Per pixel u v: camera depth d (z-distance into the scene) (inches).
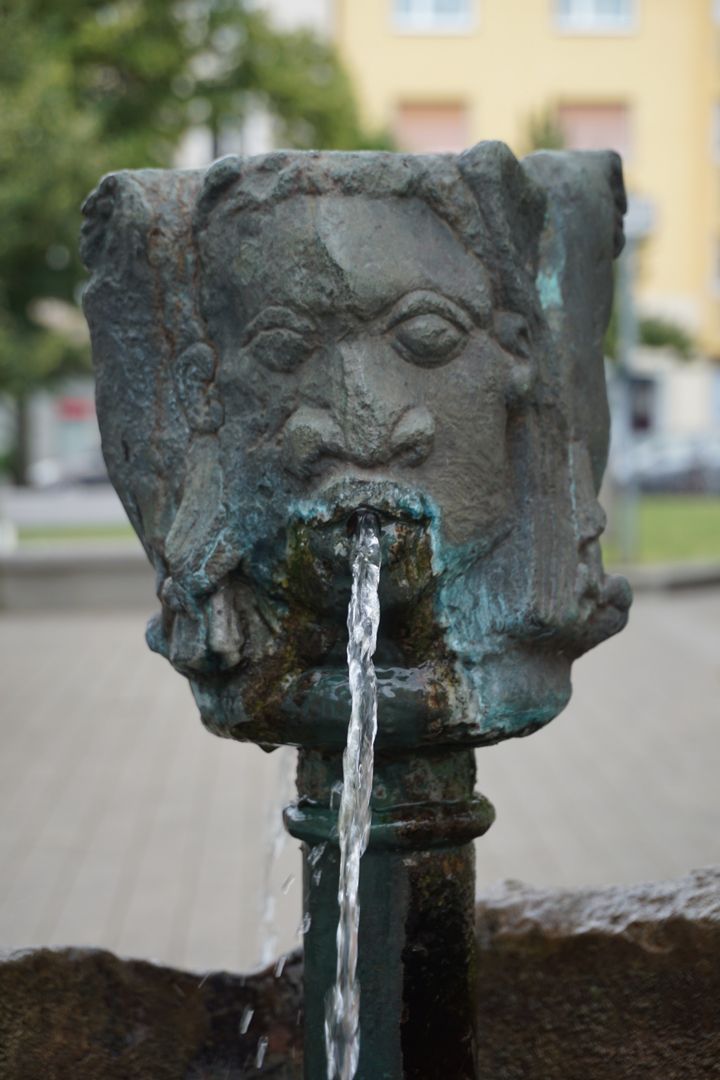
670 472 833.5
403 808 80.0
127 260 79.5
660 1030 97.0
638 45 911.7
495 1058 97.5
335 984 81.0
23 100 500.7
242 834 193.8
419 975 81.2
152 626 82.0
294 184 74.4
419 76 900.0
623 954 96.9
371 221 74.1
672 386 978.1
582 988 97.3
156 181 80.2
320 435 72.2
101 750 242.8
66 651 337.4
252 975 98.7
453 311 74.1
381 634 75.8
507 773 224.4
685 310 940.0
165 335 79.3
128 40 601.3
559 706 80.1
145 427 79.8
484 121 905.5
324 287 73.0
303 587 74.2
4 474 879.7
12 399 629.9
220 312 77.0
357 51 897.5
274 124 658.2
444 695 75.3
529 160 83.4
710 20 913.5
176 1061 96.7
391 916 80.7
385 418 72.1
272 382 74.5
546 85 908.6
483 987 97.6
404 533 72.4
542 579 77.0
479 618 76.5
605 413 84.5
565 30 905.5
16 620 383.6
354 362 72.6
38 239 519.5
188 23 614.9
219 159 76.3
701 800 205.8
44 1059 94.3
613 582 82.7
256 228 74.9
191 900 167.5
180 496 78.2
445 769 81.0
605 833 190.5
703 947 96.3
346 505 71.5
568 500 79.7
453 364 74.7
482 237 76.0
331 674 75.6
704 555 472.4
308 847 84.1
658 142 920.9
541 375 78.5
